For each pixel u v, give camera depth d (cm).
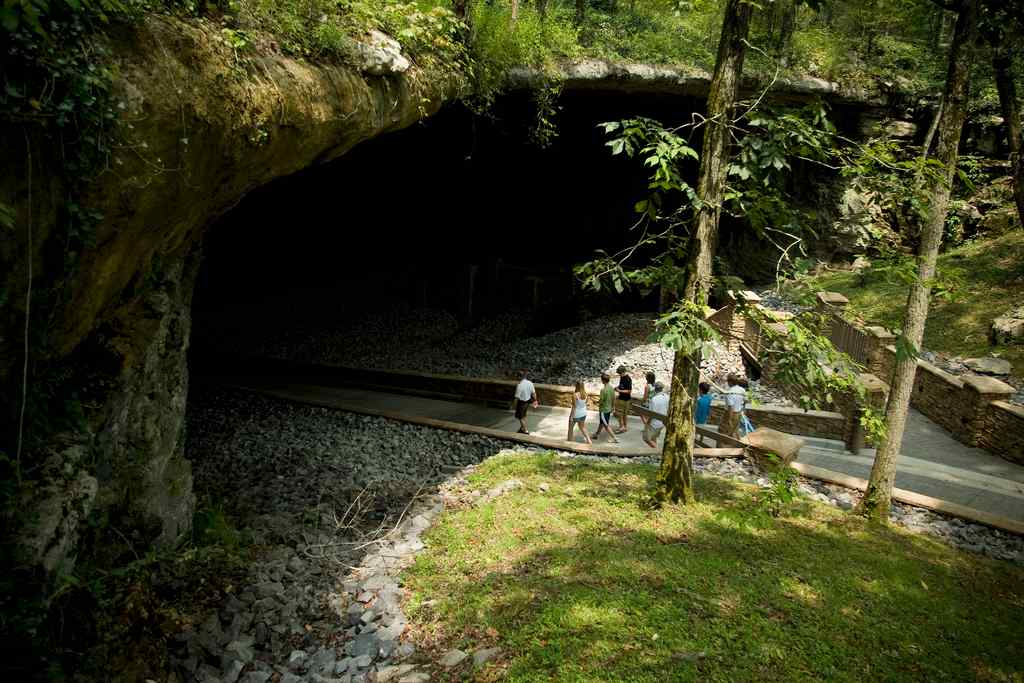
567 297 2914
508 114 2322
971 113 2273
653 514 880
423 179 3406
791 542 815
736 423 1273
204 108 515
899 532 905
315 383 2303
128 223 504
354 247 3688
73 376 601
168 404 826
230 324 3123
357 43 787
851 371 782
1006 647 599
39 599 431
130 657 582
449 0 1173
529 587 676
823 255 2542
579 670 519
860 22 2436
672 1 934
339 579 785
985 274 1984
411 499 1066
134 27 461
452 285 3219
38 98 385
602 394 1390
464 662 571
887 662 552
